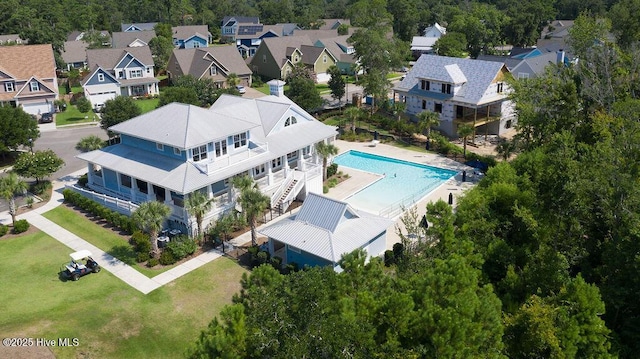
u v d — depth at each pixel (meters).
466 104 65.12
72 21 152.00
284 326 18.50
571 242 31.42
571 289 24.31
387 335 20.30
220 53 102.19
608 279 28.66
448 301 21.48
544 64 78.62
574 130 47.00
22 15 126.38
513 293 29.09
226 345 19.53
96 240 40.78
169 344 28.97
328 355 18.22
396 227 37.47
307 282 19.23
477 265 29.75
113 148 47.91
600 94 48.53
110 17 170.38
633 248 27.38
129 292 33.72
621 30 68.38
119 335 29.50
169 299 33.00
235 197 43.81
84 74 100.56
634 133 37.91
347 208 36.16
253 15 196.62
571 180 29.81
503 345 21.48
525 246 33.44
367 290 23.14
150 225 36.53
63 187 51.50
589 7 153.12
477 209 35.28
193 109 45.94
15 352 27.33
